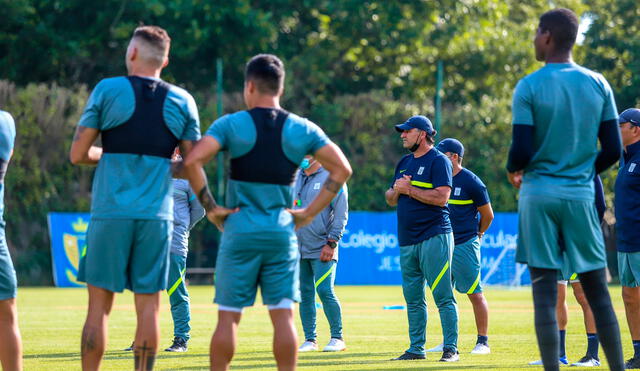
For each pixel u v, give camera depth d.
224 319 19.41
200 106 109.12
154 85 20.05
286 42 126.75
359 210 112.00
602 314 20.94
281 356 19.41
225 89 120.94
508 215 93.06
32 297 72.94
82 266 20.16
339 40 129.62
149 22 115.81
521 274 92.56
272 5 123.56
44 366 27.73
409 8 128.50
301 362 29.02
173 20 114.38
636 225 27.91
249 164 19.42
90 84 120.44
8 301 20.80
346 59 132.62
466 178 33.06
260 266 19.55
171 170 20.36
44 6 116.06
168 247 20.19
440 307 30.12
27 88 103.62
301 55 124.44
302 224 20.22
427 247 29.95
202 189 19.42
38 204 103.06
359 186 112.81
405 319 49.62
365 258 93.00
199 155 19.23
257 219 19.38
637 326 28.09
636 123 28.06
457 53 132.62
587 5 132.50
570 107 20.52
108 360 29.45
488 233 92.69
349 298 70.75
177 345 32.94
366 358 30.59
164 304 62.06
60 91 104.31
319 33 129.75
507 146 114.88
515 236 93.06
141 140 19.80
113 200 19.62
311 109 118.88
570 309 56.81
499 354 32.16
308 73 122.62
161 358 30.09
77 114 105.00
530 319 49.78
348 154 114.25
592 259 20.78
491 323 46.81
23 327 44.12
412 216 30.30
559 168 20.61
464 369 26.70
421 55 135.75
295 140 19.62
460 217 32.94
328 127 114.19
